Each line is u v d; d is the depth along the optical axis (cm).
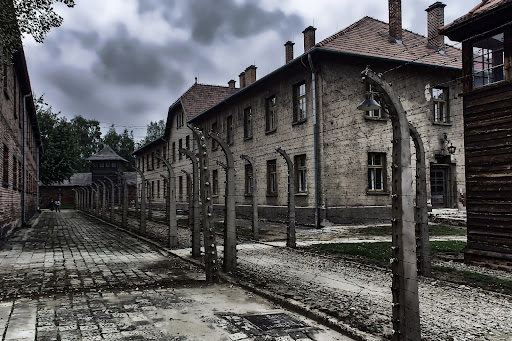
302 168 2034
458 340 453
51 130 4984
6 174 1638
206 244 788
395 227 410
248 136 2564
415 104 2017
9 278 818
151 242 1446
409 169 406
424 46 2205
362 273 842
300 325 511
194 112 3562
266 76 2195
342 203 1873
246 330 487
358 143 1920
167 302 620
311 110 1934
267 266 932
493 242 886
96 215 3250
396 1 2153
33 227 2286
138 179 5662
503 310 570
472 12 958
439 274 820
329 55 1878
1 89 1420
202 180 805
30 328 490
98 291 700
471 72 966
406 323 395
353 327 489
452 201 2081
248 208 2456
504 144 870
